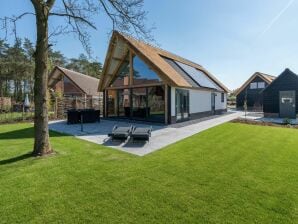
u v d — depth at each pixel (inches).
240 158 306.5
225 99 1337.4
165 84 700.0
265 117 978.1
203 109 992.9
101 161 292.5
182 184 218.8
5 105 1144.8
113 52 810.2
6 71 1653.5
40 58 309.4
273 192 200.8
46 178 231.5
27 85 1888.5
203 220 157.9
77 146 380.2
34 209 172.1
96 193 199.0
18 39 335.6
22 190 203.6
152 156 319.0
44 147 319.3
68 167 266.1
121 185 216.2
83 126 657.0
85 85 1246.9
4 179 228.2
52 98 1104.8
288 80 947.3
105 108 905.5
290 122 740.7
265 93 994.7
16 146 372.2
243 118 872.3
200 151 345.7
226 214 165.3
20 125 666.2
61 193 198.4
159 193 199.5
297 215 163.9
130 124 696.4
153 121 748.6
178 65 908.0
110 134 426.6
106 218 160.6
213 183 221.1
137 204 180.1
